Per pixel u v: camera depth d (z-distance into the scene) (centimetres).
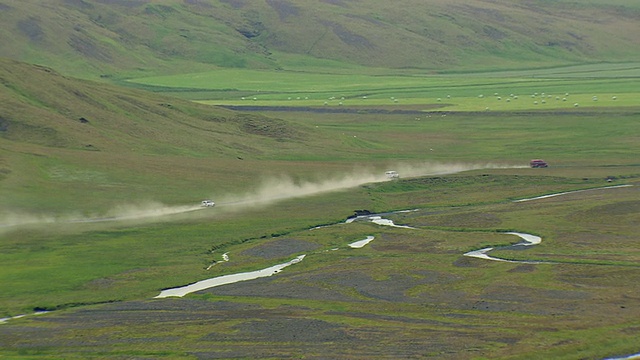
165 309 15738
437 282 17262
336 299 16200
